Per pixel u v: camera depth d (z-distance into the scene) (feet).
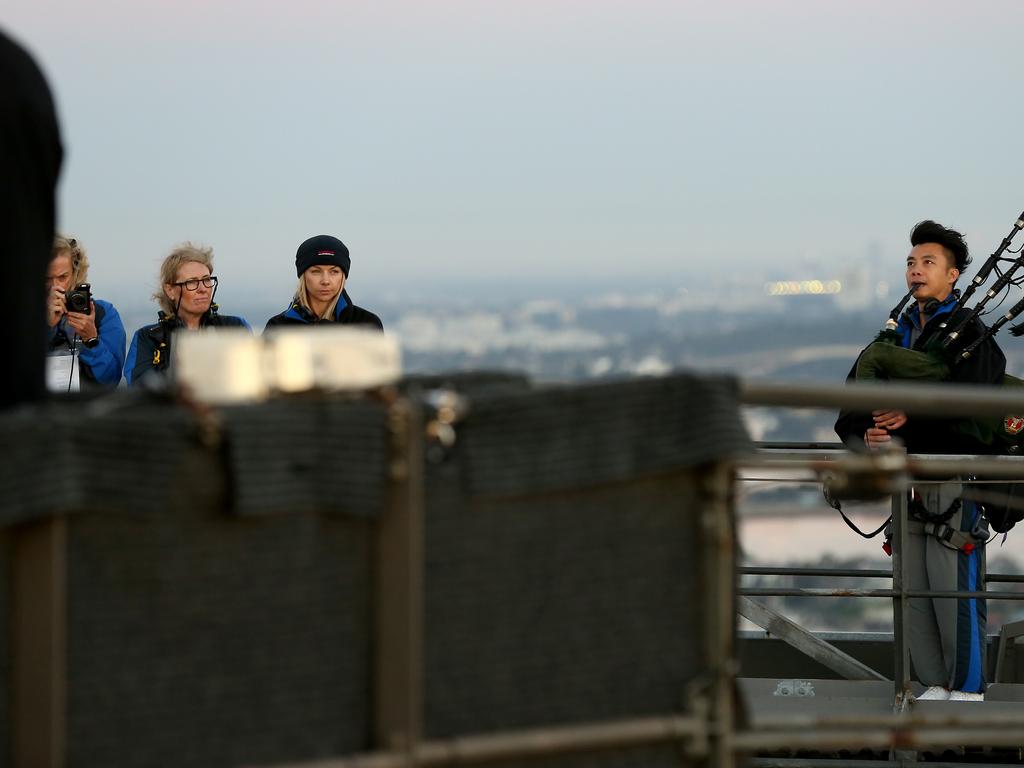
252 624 22.22
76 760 21.47
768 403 26.35
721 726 24.36
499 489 23.15
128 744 21.68
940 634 72.54
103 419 21.21
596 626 23.94
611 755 24.17
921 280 77.46
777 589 68.74
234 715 22.18
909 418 73.72
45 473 20.80
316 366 23.61
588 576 23.86
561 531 23.73
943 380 75.87
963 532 71.00
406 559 22.79
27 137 25.66
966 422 72.33
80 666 21.43
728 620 24.29
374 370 23.84
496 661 23.50
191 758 21.99
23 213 25.76
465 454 23.16
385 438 22.62
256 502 21.74
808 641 73.51
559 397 23.45
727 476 24.26
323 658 22.67
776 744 26.89
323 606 22.63
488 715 23.49
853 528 72.84
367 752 22.91
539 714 23.72
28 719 21.30
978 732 28.07
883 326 79.25
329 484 22.30
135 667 21.67
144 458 21.39
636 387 23.70
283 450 22.07
